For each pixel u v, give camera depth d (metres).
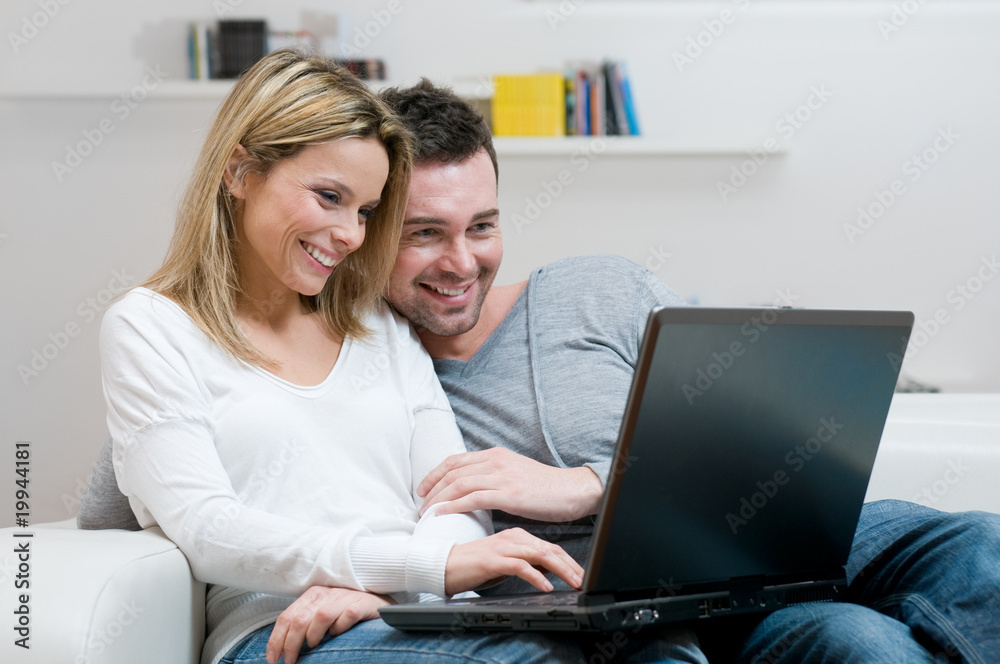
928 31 4.05
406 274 1.53
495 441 1.57
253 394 1.32
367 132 1.34
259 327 1.41
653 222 4.10
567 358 1.60
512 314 1.67
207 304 1.33
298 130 1.31
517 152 3.96
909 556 1.29
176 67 3.89
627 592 1.07
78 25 3.86
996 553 1.19
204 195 1.34
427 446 1.49
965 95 4.07
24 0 3.84
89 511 1.38
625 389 1.58
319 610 1.14
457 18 4.02
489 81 3.99
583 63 4.06
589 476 1.42
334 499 1.35
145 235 3.93
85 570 1.08
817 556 1.25
